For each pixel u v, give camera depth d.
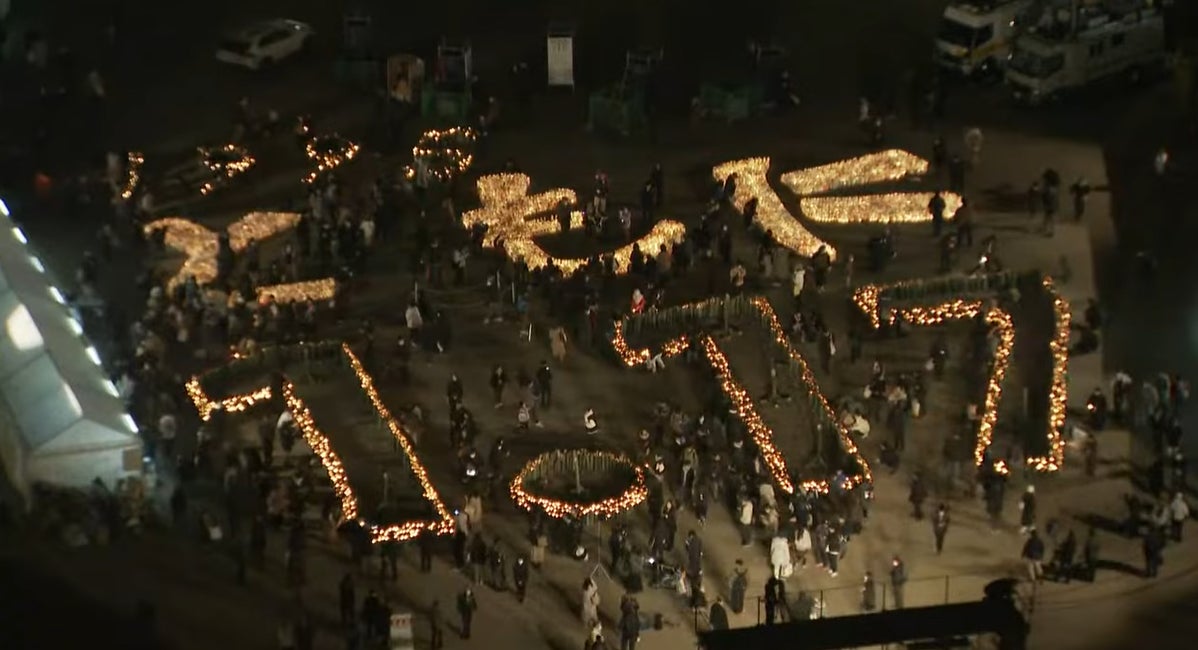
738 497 120.50
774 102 156.75
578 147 152.25
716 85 155.12
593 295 134.25
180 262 139.12
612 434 126.31
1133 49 158.25
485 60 162.25
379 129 153.88
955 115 156.12
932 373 130.50
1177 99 157.88
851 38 165.00
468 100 154.75
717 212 142.88
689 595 115.38
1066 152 152.00
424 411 127.44
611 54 163.38
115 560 116.88
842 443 124.12
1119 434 126.25
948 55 158.88
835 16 167.88
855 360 131.62
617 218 144.12
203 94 158.38
